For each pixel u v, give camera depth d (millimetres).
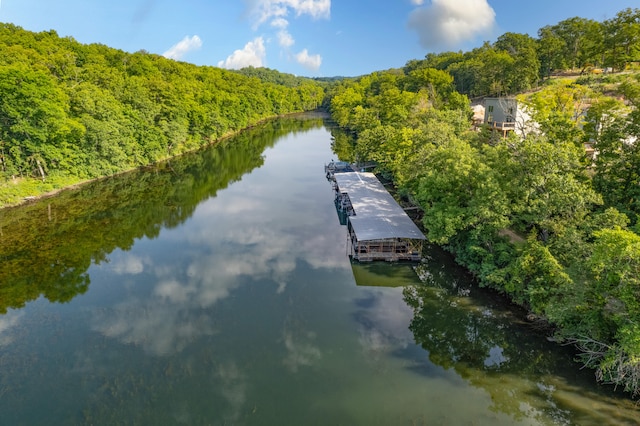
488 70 109250
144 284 35250
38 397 22219
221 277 36688
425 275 37000
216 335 27984
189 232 48000
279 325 29219
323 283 35531
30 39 99875
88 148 70125
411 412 21203
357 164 79000
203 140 114375
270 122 182250
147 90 93312
